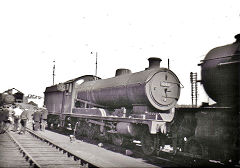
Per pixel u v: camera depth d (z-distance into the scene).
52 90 20.08
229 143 7.22
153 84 10.19
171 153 10.12
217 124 7.52
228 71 7.53
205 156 8.02
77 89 16.34
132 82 10.96
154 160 8.73
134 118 9.98
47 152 9.41
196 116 8.26
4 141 11.96
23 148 9.44
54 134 16.41
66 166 7.37
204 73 8.33
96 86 14.20
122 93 11.45
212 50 8.45
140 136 10.31
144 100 10.22
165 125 9.31
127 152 9.62
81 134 14.97
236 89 7.38
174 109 9.76
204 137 7.80
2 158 8.10
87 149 10.55
